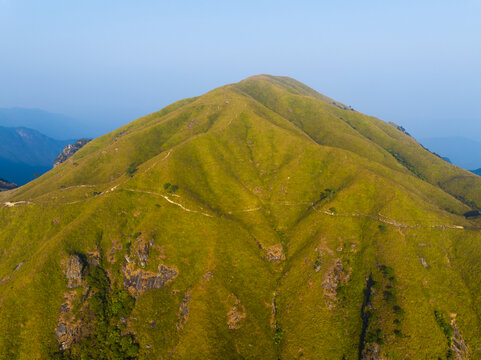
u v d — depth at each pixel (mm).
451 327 89375
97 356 95188
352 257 115250
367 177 146625
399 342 86000
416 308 93500
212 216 134375
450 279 102000
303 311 105500
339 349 93125
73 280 107688
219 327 101500
